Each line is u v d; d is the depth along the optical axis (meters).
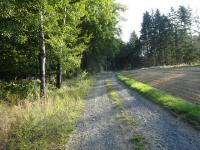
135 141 10.42
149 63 124.75
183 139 10.26
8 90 20.05
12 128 11.21
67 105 17.77
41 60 20.66
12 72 25.58
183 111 14.45
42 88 20.39
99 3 31.27
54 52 23.80
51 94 21.67
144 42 126.75
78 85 34.06
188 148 9.30
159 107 16.98
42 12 19.11
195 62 88.12
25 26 17.98
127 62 136.62
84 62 64.50
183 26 108.88
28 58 24.48
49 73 29.53
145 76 48.03
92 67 72.88
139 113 15.62
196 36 105.19
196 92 21.36
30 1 18.06
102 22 47.19
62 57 24.92
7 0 15.59
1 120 11.44
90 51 59.72
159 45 118.75
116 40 63.72
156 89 25.80
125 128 12.45
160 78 38.25
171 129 11.72
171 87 26.36
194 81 29.17
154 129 11.95
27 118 12.05
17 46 22.23
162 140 10.33
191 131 11.18
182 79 32.72
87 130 12.52
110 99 22.45
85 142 10.77
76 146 10.35
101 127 12.93
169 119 13.51
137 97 22.56
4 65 24.75
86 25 45.88
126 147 9.87
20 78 26.38
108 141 10.71
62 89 27.02
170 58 111.75
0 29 17.00
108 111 16.84
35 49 22.44
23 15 17.70
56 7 21.23
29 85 21.84
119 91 28.45
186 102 16.83
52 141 10.67
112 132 11.94
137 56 133.38
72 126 13.10
